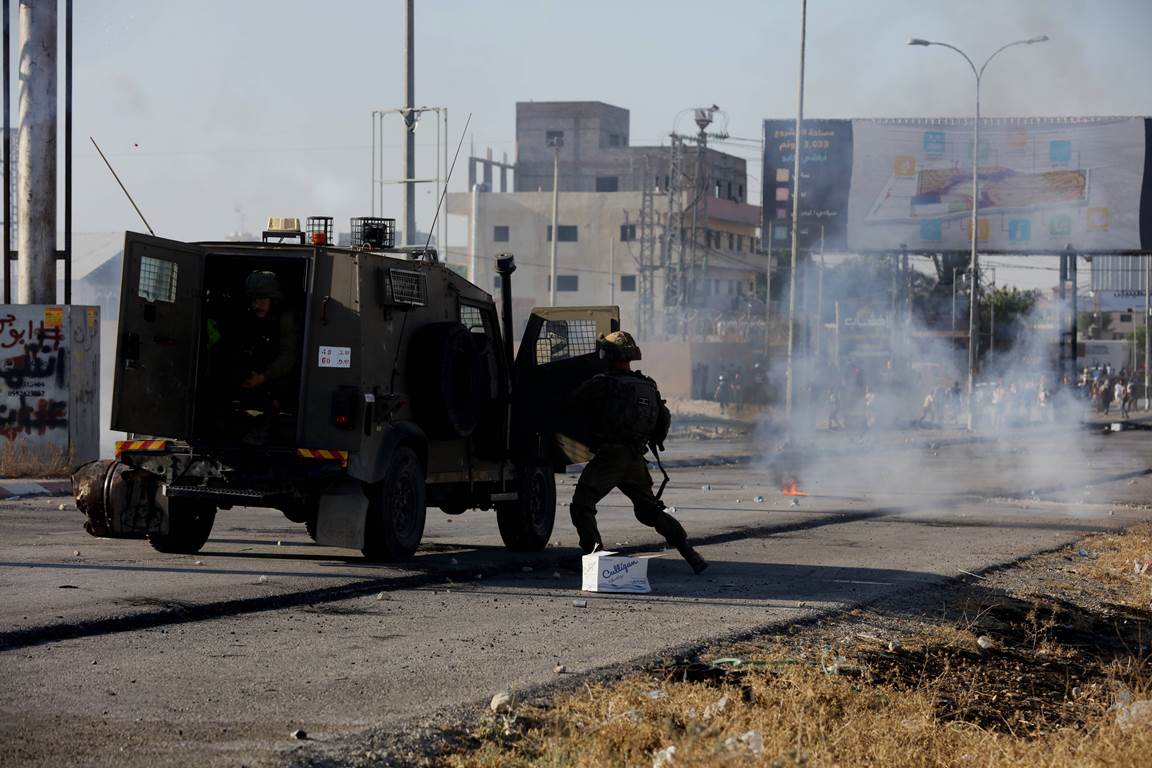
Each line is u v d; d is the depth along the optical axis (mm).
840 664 24484
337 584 31891
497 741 18406
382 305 35938
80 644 24297
